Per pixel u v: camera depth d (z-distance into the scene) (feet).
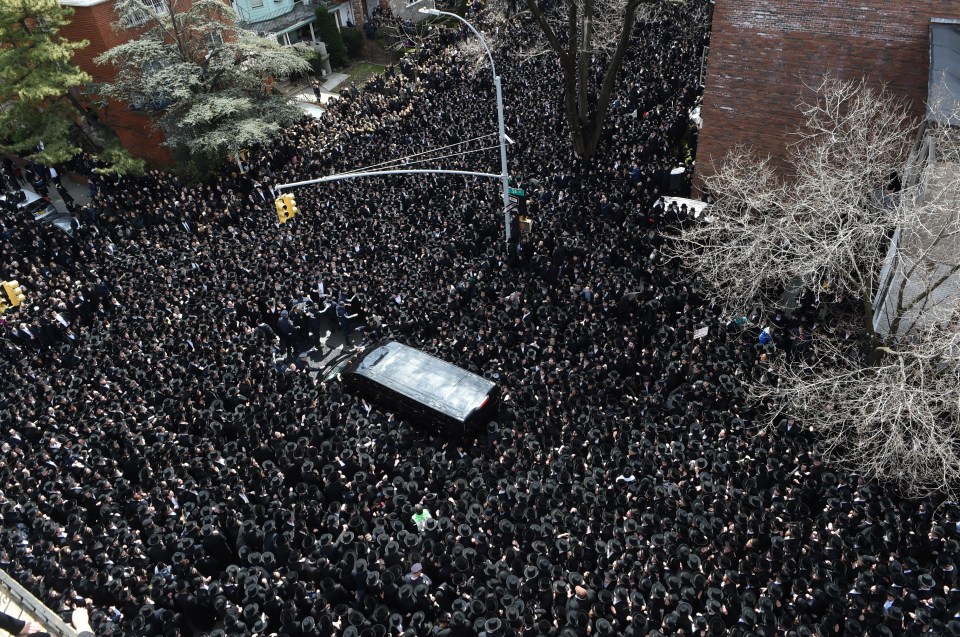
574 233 72.02
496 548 40.09
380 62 155.94
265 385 55.88
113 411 53.06
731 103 73.67
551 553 39.04
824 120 69.41
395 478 45.47
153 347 60.49
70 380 57.77
